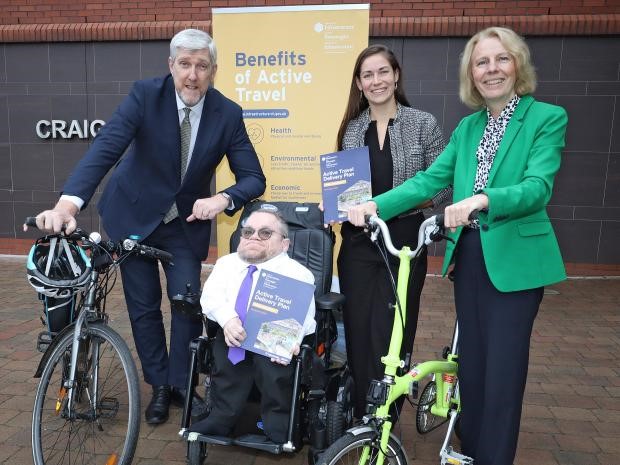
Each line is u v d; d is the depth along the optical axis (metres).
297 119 3.85
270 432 2.28
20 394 3.34
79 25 6.83
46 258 2.39
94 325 2.40
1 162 7.33
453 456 2.30
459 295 2.26
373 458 1.94
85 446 2.54
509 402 2.11
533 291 2.10
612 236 6.55
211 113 2.91
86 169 2.54
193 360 2.32
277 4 6.65
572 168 6.49
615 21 6.09
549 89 6.37
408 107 2.81
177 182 2.90
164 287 6.02
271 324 2.24
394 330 1.99
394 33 6.38
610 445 2.91
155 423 3.00
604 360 4.14
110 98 7.00
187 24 6.65
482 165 2.19
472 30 6.28
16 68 7.09
